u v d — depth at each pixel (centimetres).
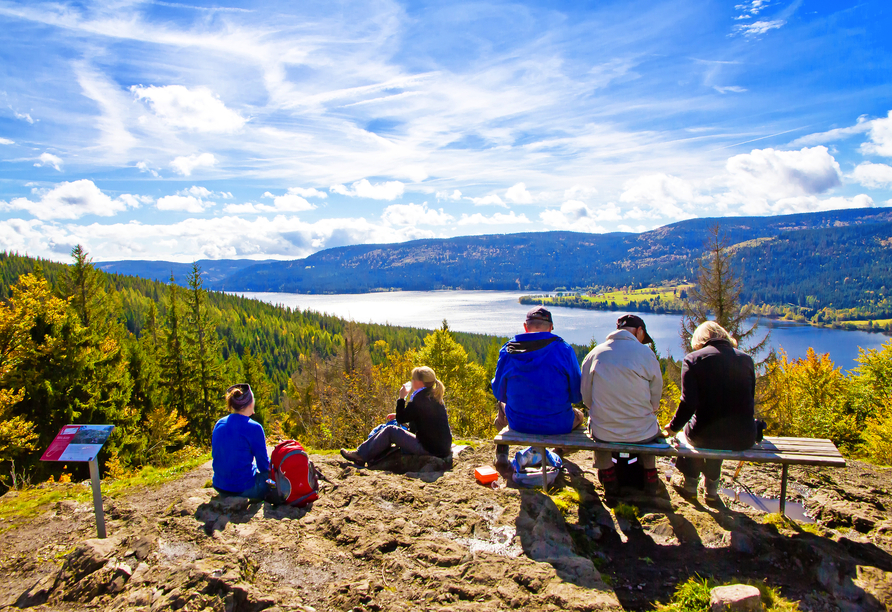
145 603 254
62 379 1838
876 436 1585
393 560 300
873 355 2159
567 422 426
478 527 341
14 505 416
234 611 249
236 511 368
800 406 2162
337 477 445
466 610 250
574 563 290
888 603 266
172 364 2959
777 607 264
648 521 364
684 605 262
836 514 374
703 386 376
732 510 391
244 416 403
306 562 296
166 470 527
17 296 1811
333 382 2958
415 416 495
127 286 11088
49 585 281
